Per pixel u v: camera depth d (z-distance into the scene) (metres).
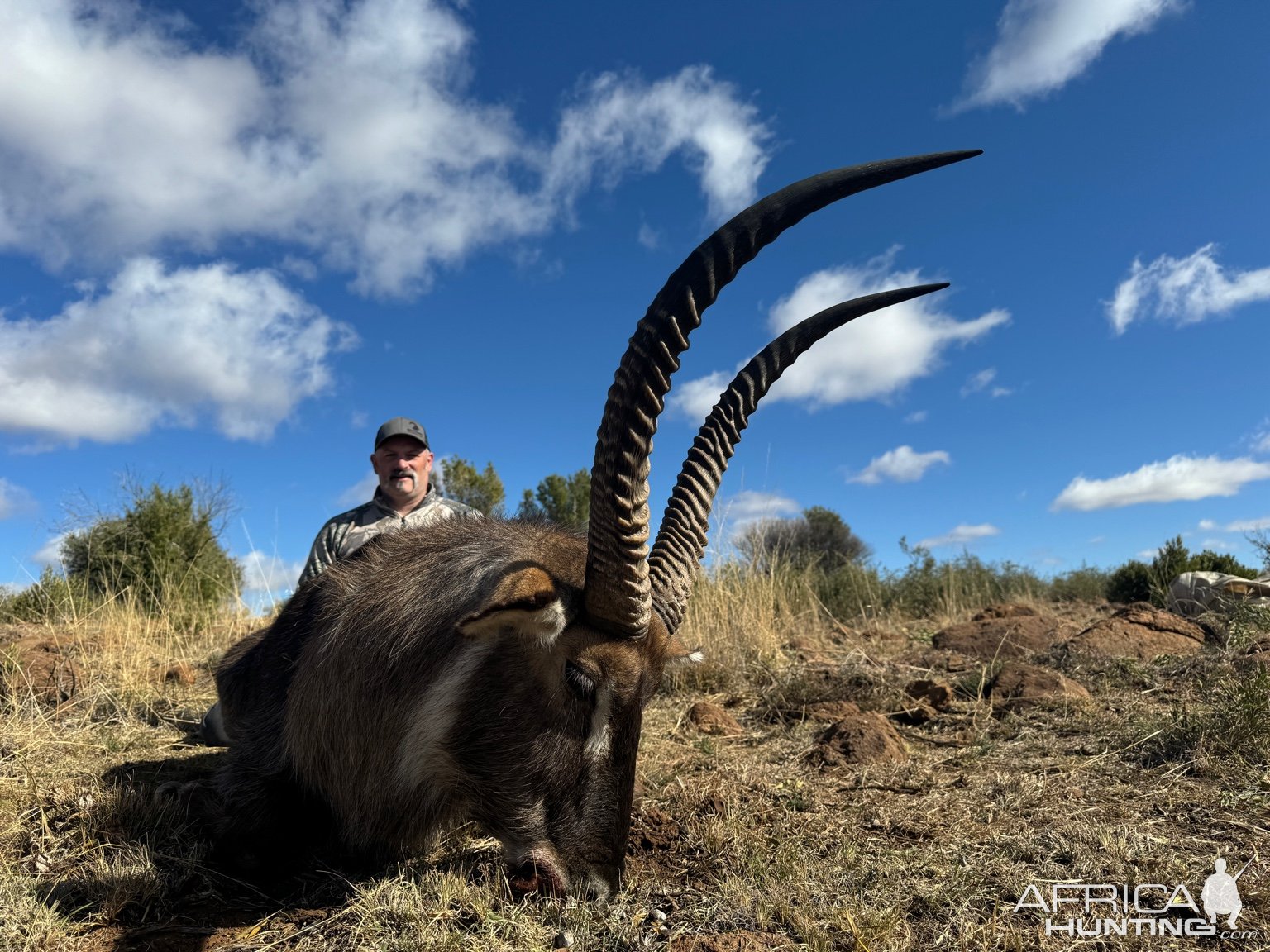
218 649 3.39
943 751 2.15
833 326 1.50
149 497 4.71
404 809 1.45
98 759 2.08
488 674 1.31
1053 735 2.15
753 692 2.84
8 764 1.97
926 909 1.30
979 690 2.56
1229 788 1.69
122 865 1.47
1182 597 3.85
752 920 1.27
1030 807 1.69
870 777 1.95
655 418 1.23
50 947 1.26
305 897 1.46
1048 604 5.45
